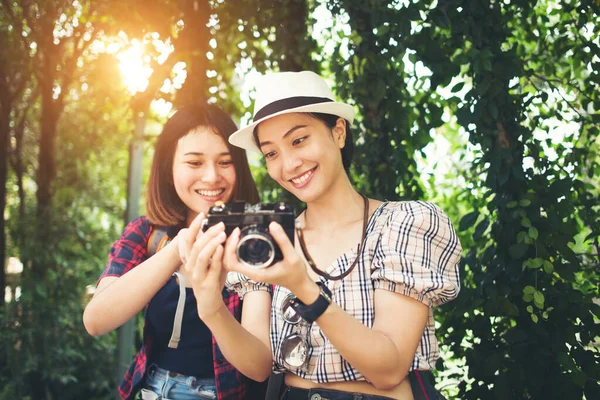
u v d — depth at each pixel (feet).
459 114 9.10
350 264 5.69
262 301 6.32
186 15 11.43
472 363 9.11
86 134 21.16
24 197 20.61
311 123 5.86
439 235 5.65
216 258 4.97
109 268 7.42
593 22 9.80
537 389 8.49
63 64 18.31
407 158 10.41
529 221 8.49
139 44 12.32
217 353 7.11
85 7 16.38
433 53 9.27
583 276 9.86
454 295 5.50
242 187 7.80
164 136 7.70
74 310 19.31
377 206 6.13
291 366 5.62
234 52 11.93
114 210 23.65
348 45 10.36
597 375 8.51
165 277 6.75
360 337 4.88
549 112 9.71
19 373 17.71
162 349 7.52
